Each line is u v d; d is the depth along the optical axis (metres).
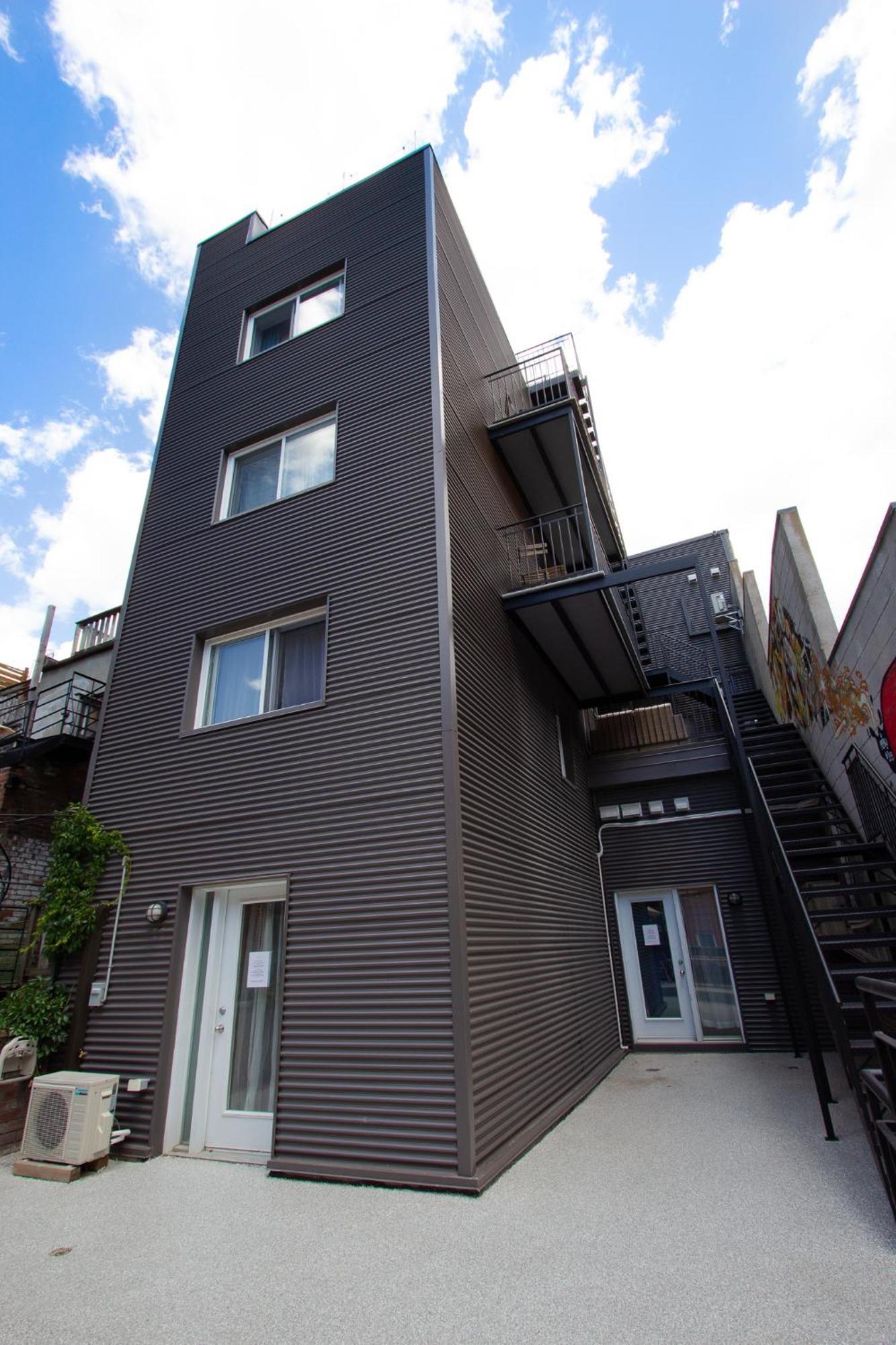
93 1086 4.39
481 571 6.34
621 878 9.00
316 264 7.77
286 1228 3.24
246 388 7.51
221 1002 5.05
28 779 8.78
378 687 5.13
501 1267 2.71
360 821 4.78
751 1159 3.90
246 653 6.24
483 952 4.46
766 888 8.30
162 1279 2.73
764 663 9.74
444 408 6.07
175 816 5.63
